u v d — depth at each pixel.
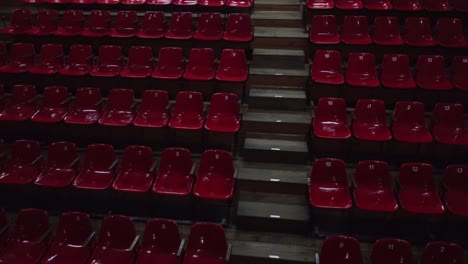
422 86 4.59
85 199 4.21
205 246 3.43
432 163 4.32
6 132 4.83
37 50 5.57
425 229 3.85
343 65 4.88
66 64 5.24
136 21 5.43
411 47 5.02
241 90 4.88
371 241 3.76
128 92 4.61
